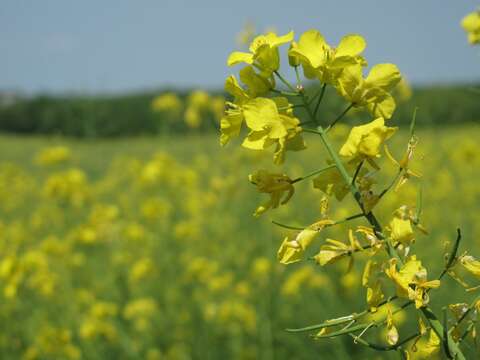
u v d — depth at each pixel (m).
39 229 8.62
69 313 5.64
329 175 1.68
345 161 1.66
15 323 5.68
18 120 27.00
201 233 7.94
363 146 1.55
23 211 10.73
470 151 8.97
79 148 14.41
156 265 7.12
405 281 1.53
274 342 5.27
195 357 5.50
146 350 5.60
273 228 7.16
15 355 5.45
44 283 5.77
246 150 8.05
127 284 6.72
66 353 5.11
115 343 5.41
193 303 6.23
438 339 1.66
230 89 1.67
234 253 7.27
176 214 8.86
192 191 9.17
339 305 5.20
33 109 25.73
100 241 7.12
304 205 7.87
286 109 1.62
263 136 1.61
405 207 1.58
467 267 1.61
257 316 5.60
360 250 1.60
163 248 7.54
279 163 1.62
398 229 1.56
